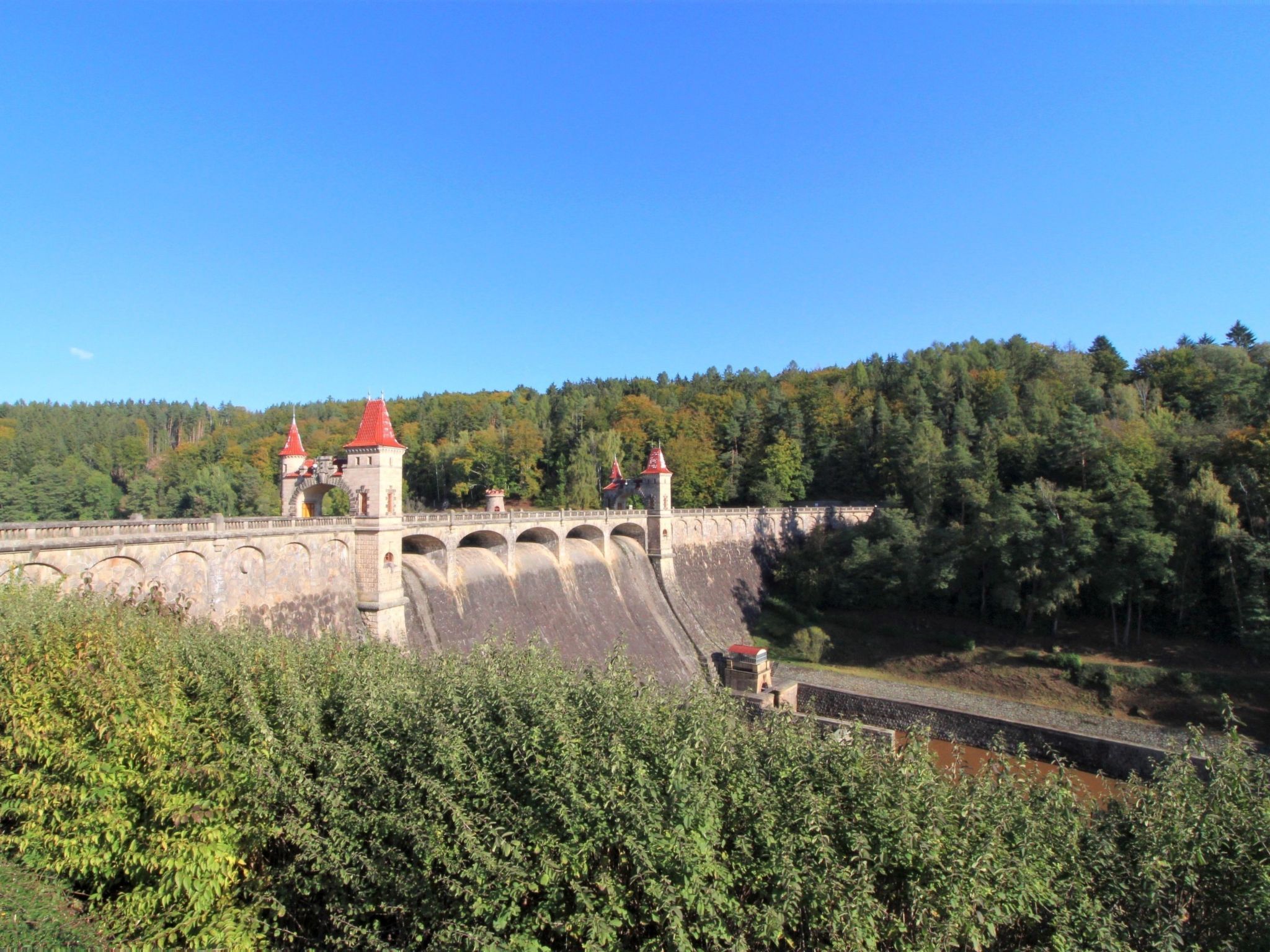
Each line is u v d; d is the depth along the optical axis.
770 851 18.80
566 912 18.84
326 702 24.14
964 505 108.19
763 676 87.94
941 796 19.73
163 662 22.09
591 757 19.70
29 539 35.12
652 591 94.94
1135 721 76.06
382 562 56.19
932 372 167.50
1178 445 94.06
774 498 142.12
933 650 92.75
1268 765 23.92
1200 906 19.92
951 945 18.00
